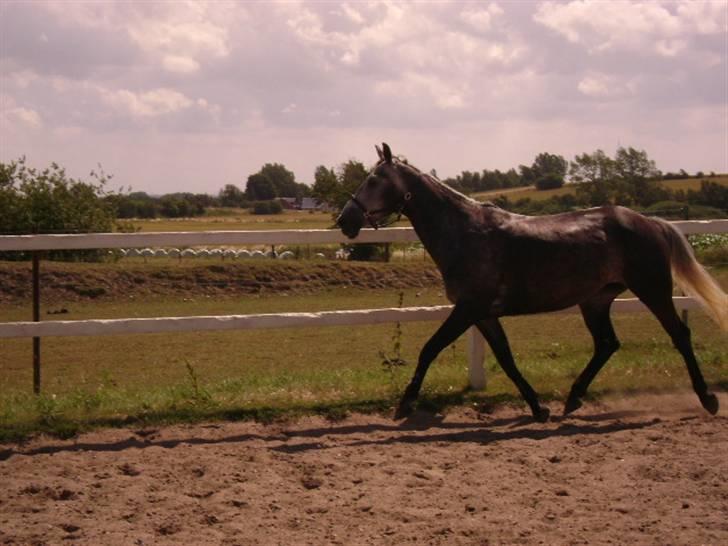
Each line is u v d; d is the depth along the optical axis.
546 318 18.81
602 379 8.81
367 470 6.19
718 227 8.91
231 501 5.49
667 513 5.20
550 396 8.31
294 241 8.05
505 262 7.50
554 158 73.06
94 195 30.36
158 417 7.46
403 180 7.61
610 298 8.09
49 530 5.05
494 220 7.63
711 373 9.07
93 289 24.36
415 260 28.44
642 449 6.62
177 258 33.06
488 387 8.48
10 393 9.56
